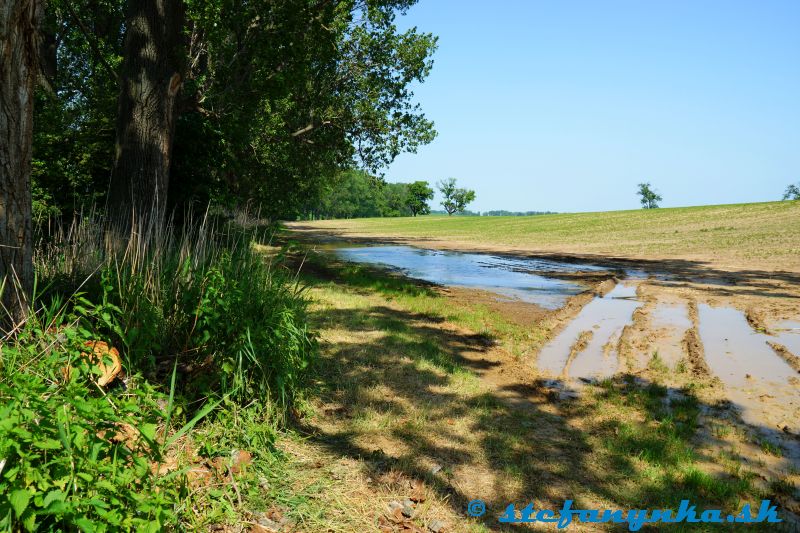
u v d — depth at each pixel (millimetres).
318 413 5035
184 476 3084
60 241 6211
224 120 12344
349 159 24750
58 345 3328
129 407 2723
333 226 75750
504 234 49062
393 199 180625
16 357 3109
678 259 26641
